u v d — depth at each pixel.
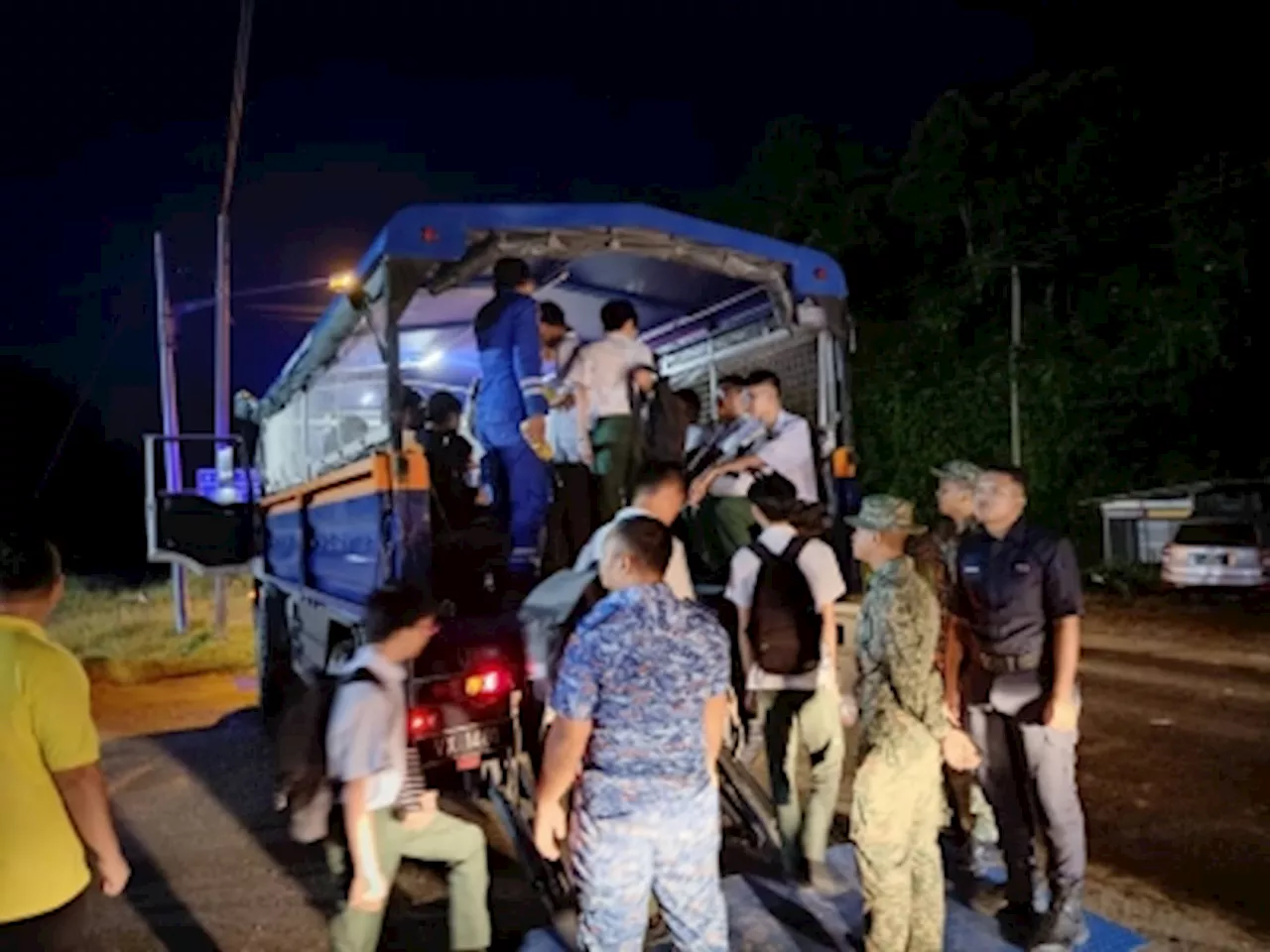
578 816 3.26
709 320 7.66
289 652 9.59
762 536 5.12
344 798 3.63
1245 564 16.52
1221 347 20.62
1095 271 23.41
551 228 5.44
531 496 5.94
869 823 3.79
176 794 7.48
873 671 3.85
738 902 4.82
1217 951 4.36
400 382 5.17
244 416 11.36
